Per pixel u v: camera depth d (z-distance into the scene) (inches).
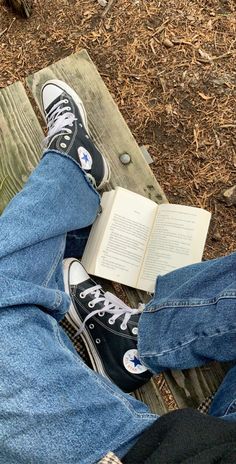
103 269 49.3
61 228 44.1
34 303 39.1
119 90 69.4
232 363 46.8
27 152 55.0
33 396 34.3
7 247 40.4
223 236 63.2
